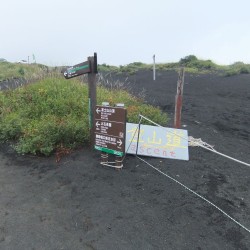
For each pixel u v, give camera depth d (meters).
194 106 9.15
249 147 5.51
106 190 3.77
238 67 20.88
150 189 3.79
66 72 5.12
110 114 4.20
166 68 23.28
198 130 6.48
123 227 3.07
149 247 2.79
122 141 4.16
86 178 4.07
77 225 3.11
